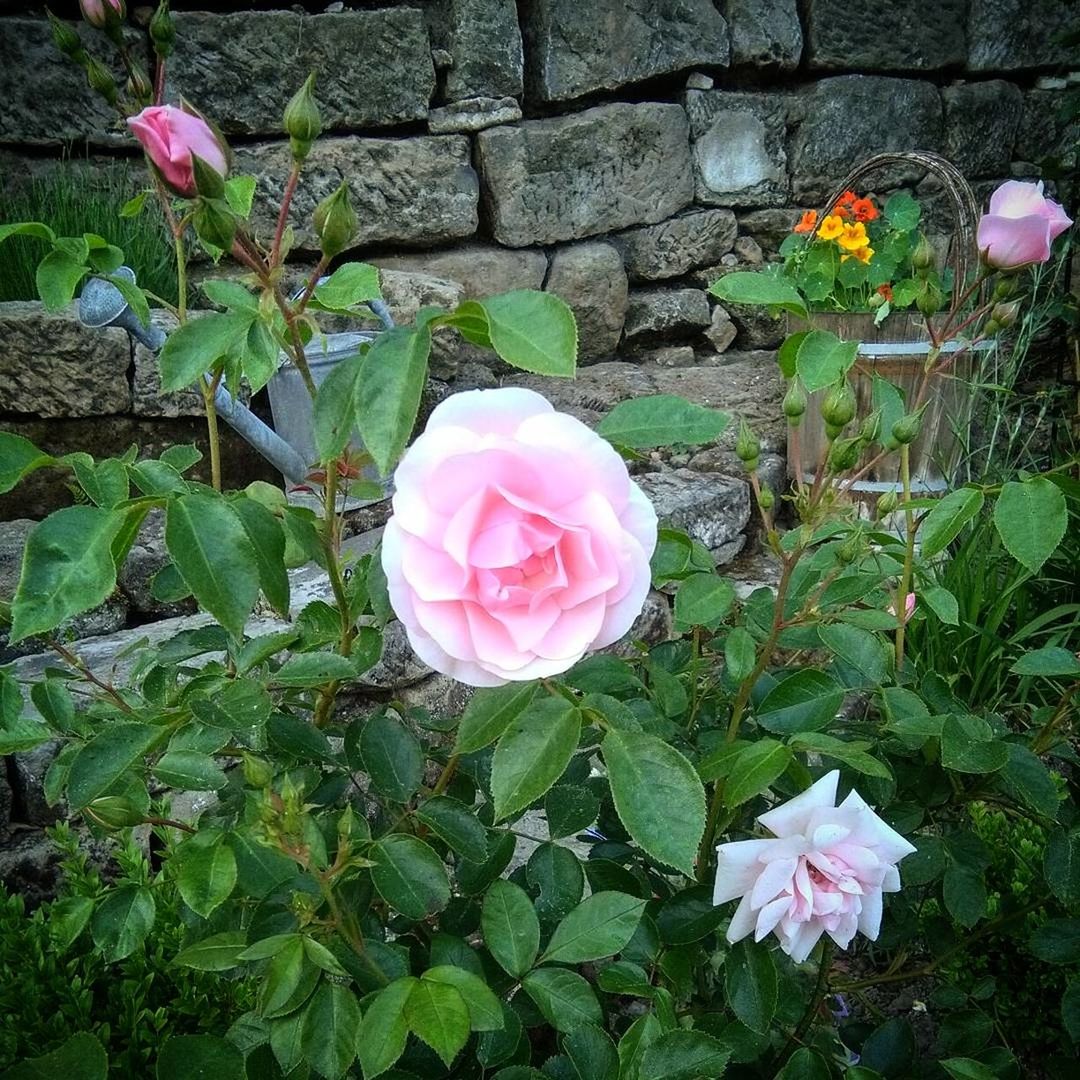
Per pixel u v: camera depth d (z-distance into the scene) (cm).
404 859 45
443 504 36
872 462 50
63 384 143
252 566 40
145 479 46
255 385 40
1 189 159
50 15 61
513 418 38
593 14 195
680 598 50
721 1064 43
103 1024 67
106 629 123
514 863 97
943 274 175
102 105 164
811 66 218
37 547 38
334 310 47
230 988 69
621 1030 63
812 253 190
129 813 46
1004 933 74
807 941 48
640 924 53
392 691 116
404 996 39
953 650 126
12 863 96
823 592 52
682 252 215
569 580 36
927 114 228
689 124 210
